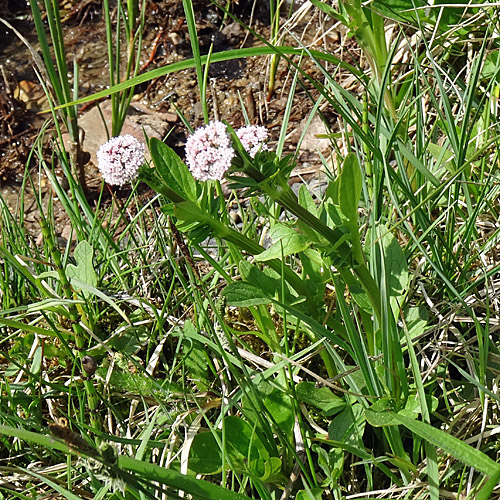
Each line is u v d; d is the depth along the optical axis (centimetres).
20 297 60
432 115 68
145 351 55
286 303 47
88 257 55
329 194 41
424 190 57
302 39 86
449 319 49
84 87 90
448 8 67
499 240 56
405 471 42
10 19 100
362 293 45
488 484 34
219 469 43
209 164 34
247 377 44
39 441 33
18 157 84
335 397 45
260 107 84
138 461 35
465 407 45
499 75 63
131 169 36
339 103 61
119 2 72
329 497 44
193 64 57
